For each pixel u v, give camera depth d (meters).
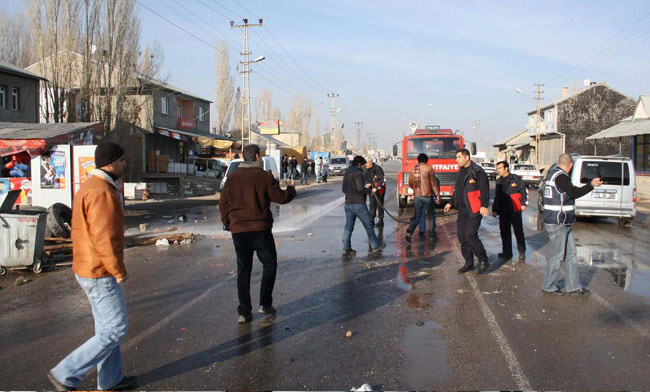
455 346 4.90
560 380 4.16
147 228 13.38
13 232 8.05
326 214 17.05
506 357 4.63
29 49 37.56
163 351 4.84
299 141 81.38
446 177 16.97
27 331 5.46
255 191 5.64
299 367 4.43
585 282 7.53
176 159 37.81
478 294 6.77
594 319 5.73
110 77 24.78
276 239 11.51
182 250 10.17
